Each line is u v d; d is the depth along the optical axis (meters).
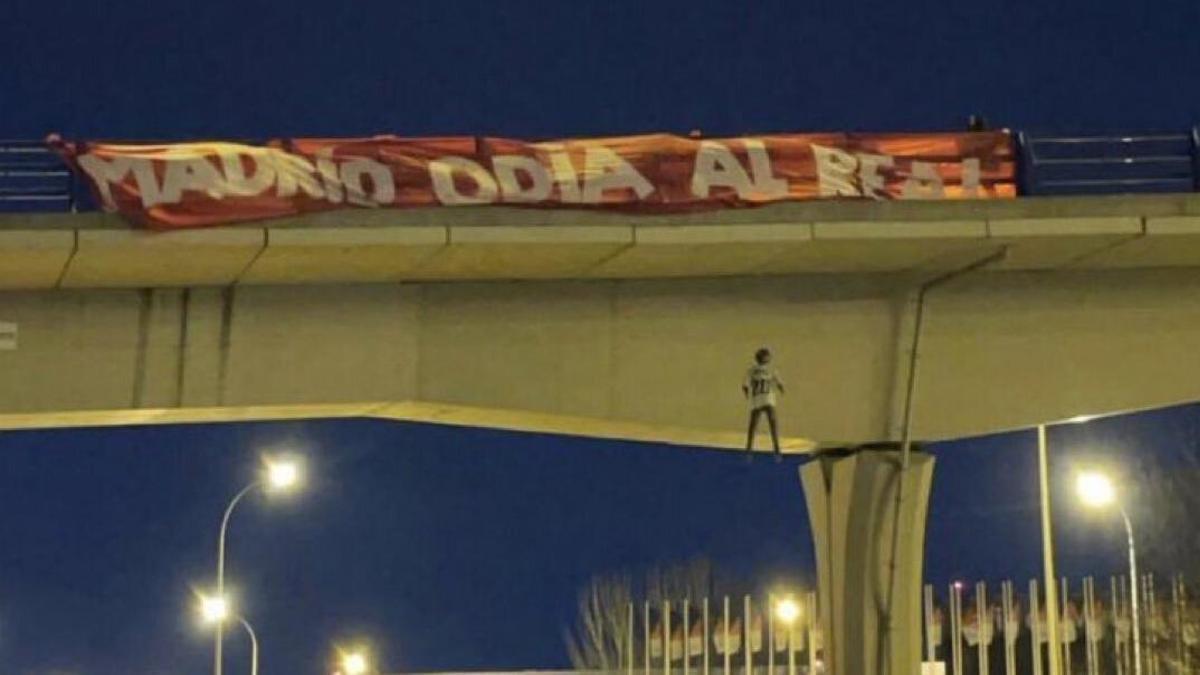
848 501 32.66
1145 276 33.16
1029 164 31.39
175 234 27.14
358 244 27.92
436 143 28.66
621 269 30.73
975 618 81.56
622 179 29.25
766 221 29.66
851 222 29.94
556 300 31.16
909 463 32.34
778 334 31.95
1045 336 32.88
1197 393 33.16
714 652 96.19
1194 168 31.36
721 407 31.62
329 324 30.11
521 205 28.81
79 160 27.06
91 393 28.97
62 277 28.27
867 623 32.31
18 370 28.77
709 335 31.70
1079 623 81.44
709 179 29.66
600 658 102.44
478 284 30.84
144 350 29.25
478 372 30.64
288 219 27.69
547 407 30.91
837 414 32.19
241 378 29.62
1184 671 74.19
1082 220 30.58
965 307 32.72
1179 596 74.81
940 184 31.08
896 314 32.41
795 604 90.19
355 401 30.11
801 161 30.20
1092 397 32.88
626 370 31.27
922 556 32.78
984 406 32.66
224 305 29.70
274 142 27.92
